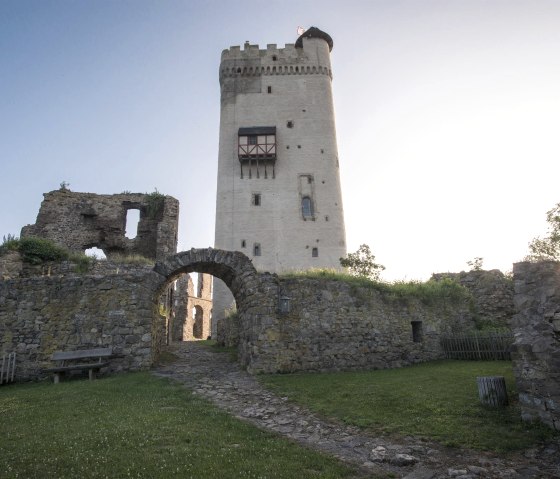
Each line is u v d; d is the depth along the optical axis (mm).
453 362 15102
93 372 12992
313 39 44969
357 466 6094
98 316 13773
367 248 24547
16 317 13594
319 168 40219
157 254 27453
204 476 5367
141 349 13617
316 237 37938
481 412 8094
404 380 11320
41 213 28047
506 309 18906
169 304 24953
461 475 5727
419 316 16500
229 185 39281
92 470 5477
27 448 6246
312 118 41969
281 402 9766
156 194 30188
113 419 7762
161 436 6836
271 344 13375
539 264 7852
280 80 43219
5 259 18406
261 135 40031
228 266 14453
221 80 43219
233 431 7406
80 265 20125
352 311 14867
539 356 7473
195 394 10289
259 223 38125
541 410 7312
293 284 14430
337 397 9828
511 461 6184
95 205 29172
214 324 33688
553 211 18750
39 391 10703
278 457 6215
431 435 7246
